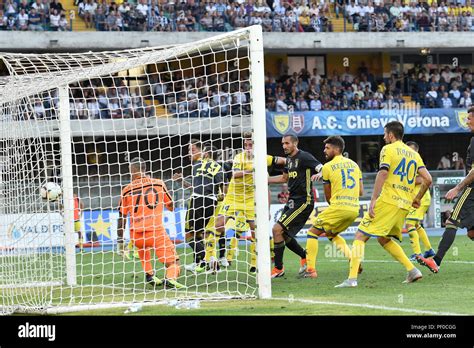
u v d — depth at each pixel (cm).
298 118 3475
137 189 1216
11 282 1318
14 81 1242
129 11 3566
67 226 1358
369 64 4112
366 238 1153
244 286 1224
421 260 1274
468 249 1877
